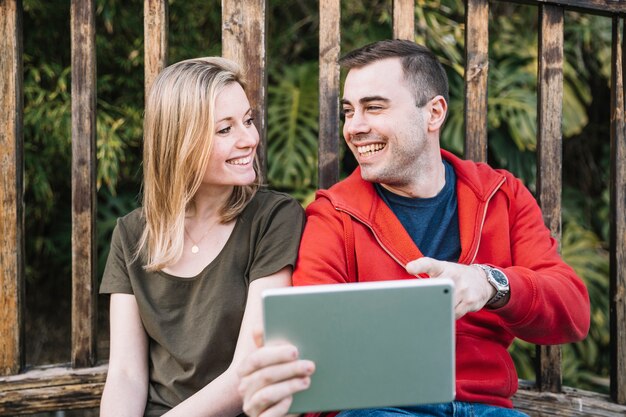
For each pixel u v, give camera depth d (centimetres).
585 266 339
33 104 266
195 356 153
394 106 153
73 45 172
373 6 327
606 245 365
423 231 158
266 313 108
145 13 173
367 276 153
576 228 351
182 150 151
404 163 155
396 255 152
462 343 152
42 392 176
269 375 107
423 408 145
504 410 148
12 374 176
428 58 159
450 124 322
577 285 154
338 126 181
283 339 109
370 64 155
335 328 109
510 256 160
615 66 190
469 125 185
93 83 174
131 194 306
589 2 184
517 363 314
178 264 158
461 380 149
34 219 293
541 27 184
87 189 175
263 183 177
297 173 307
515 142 338
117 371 157
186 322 156
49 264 305
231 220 160
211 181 155
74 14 171
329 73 179
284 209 160
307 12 331
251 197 162
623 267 189
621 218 188
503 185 163
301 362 108
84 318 178
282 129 313
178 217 154
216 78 153
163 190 156
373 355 110
